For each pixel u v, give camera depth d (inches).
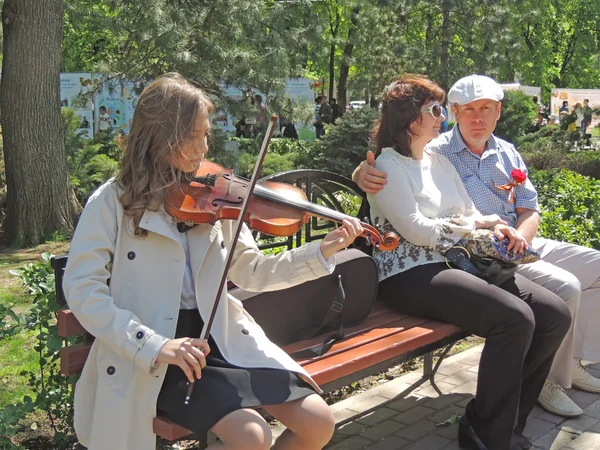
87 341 96.0
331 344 110.7
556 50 1284.4
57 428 126.6
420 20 605.0
